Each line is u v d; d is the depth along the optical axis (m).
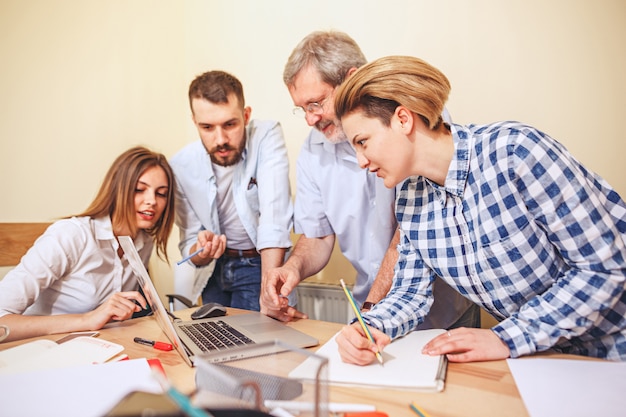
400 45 1.81
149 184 1.37
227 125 1.59
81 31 1.88
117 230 1.36
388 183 0.90
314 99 1.28
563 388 0.63
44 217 1.75
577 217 0.73
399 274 1.02
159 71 2.26
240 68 2.25
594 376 0.67
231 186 1.75
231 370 0.59
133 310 1.08
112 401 0.59
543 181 0.75
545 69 1.55
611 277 0.72
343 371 0.72
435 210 0.95
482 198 0.84
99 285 1.33
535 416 0.56
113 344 0.87
